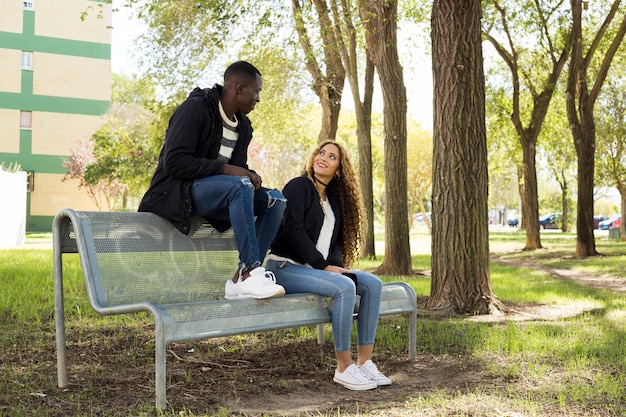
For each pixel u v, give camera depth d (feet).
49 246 75.66
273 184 135.03
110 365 15.62
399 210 46.78
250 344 18.63
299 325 13.69
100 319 21.70
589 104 68.33
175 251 14.17
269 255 15.23
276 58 59.36
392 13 45.47
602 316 25.73
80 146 141.49
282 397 13.33
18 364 15.51
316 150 15.71
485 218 26.86
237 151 14.38
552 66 85.10
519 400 12.91
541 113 83.66
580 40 67.05
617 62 85.35
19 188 81.00
